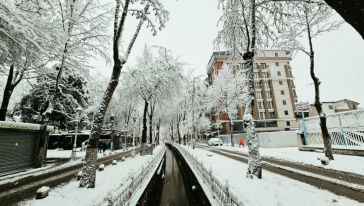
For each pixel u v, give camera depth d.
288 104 57.84
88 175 7.50
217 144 42.88
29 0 8.39
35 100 21.72
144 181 9.32
